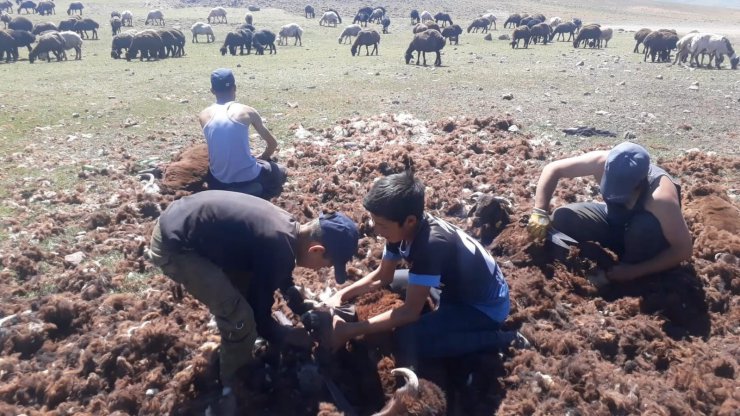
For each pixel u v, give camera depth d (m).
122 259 6.14
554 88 15.91
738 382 4.23
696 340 4.76
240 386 4.16
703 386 4.12
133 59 27.19
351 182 7.93
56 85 17.05
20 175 8.45
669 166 8.71
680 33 48.28
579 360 4.33
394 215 4.07
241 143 7.34
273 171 7.75
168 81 17.78
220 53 30.55
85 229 6.86
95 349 4.51
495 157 9.04
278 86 16.19
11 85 17.11
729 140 10.50
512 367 4.38
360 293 4.89
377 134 10.36
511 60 24.08
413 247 4.27
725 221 6.44
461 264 4.34
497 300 4.51
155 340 4.53
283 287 4.88
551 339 4.61
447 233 4.30
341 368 4.44
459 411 4.14
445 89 15.66
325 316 4.51
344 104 13.38
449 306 4.53
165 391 4.23
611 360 4.59
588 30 32.22
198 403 4.19
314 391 4.21
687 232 5.22
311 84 16.52
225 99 7.67
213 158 7.42
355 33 37.19
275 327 4.48
